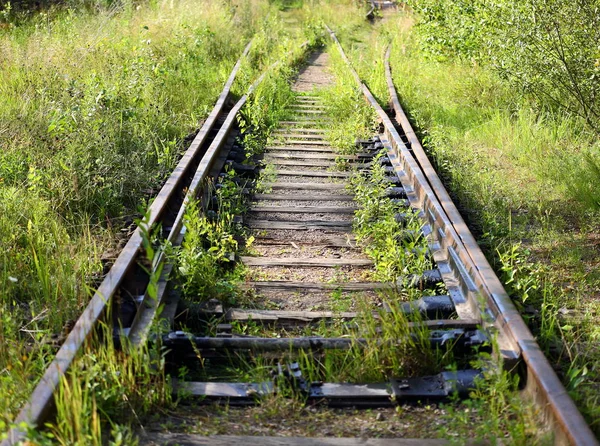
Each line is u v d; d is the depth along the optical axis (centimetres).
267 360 398
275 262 548
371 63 1638
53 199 605
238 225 616
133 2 1684
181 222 550
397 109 1073
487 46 1027
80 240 521
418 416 351
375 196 662
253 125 1012
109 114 809
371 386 371
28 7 1521
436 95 1235
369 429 339
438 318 453
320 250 585
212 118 928
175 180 644
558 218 660
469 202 687
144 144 777
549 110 980
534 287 469
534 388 345
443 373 375
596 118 898
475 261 466
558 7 856
